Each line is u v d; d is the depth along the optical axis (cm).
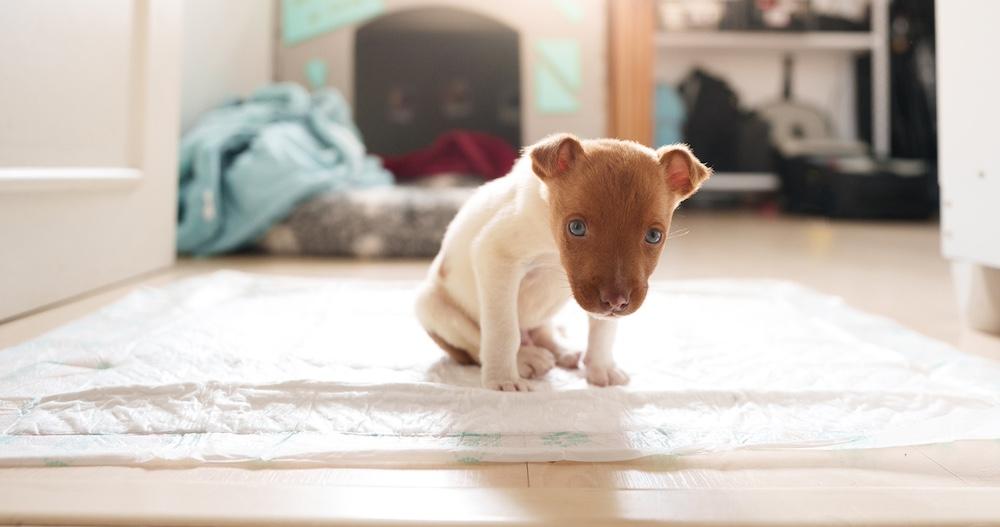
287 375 97
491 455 70
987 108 125
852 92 558
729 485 65
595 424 78
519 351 102
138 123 181
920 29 520
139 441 73
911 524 56
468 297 97
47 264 144
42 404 82
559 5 402
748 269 230
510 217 87
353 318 138
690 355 112
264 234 253
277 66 402
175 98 203
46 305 144
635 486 65
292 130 275
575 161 79
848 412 84
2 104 125
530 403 84
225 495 59
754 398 87
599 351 96
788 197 527
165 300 152
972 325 138
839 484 66
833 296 176
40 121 137
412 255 253
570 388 92
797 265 240
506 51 407
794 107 560
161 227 199
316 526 55
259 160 251
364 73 407
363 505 58
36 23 134
